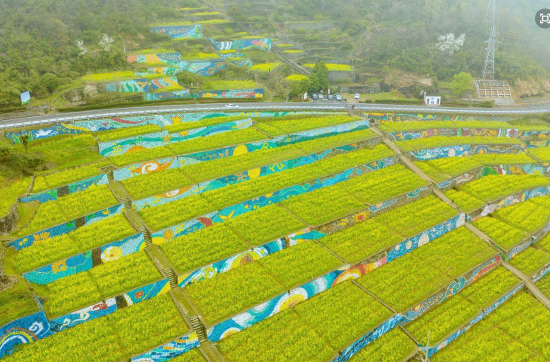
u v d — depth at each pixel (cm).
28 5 15512
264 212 9150
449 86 16488
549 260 9362
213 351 6462
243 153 10869
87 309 6462
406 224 9406
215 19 19938
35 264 6900
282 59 17925
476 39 18838
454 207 10206
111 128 10838
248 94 14062
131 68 14462
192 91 13625
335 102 14762
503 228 9975
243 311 6825
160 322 6538
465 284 8512
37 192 8269
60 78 12988
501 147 12975
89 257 7294
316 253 8281
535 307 8300
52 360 5847
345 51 19012
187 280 7300
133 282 6981
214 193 9362
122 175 9400
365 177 10844
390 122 13538
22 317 5950
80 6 16425
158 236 8019
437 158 12188
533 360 7131
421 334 7312
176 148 10444
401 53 18075
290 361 6388
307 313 7288
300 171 10419
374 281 8131
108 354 6012
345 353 6650
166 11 18812
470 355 7119
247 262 7981
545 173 12850
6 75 12106
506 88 16838
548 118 15175
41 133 10031
